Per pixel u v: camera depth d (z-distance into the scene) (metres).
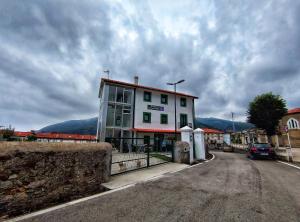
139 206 3.85
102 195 4.64
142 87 23.25
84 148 5.07
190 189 5.18
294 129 29.14
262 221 3.14
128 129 21.47
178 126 25.34
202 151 13.59
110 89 21.61
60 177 4.26
